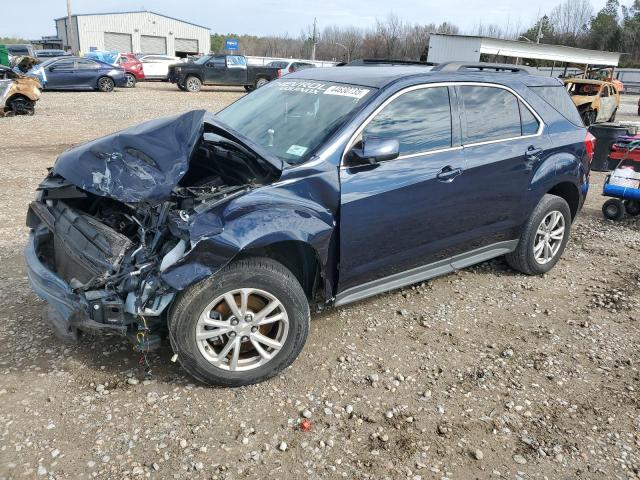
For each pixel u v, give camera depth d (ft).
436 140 13.44
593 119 57.00
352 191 11.74
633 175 23.38
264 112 13.98
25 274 15.67
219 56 86.48
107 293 9.85
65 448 9.15
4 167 29.96
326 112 12.78
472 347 13.00
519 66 16.61
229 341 10.58
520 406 10.90
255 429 9.85
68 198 12.35
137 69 99.91
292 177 11.19
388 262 12.91
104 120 50.31
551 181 16.06
